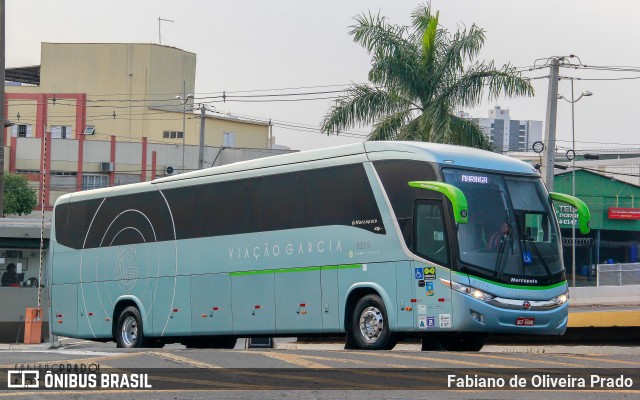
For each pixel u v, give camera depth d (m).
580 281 85.38
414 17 42.72
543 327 21.91
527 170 23.00
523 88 40.94
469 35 41.56
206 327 26.30
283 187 24.67
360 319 22.56
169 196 27.88
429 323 21.28
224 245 26.00
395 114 41.81
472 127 41.16
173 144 91.62
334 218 23.28
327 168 23.67
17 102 98.94
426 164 21.70
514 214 22.11
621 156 107.69
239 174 25.94
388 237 22.11
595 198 85.00
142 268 28.39
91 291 29.98
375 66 41.56
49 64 99.44
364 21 42.16
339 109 42.03
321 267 23.42
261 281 24.88
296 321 23.92
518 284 21.59
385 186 22.33
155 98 98.56
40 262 33.31
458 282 20.94
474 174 21.95
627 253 86.50
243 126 102.19
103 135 98.62
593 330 30.16
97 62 99.00
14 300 35.62
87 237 30.31
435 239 21.31
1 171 40.34
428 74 41.75
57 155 89.50
